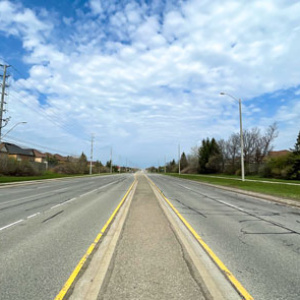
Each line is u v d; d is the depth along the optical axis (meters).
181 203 11.98
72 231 6.30
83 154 84.56
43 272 3.74
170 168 134.38
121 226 6.75
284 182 24.50
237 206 11.16
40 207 10.47
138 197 14.20
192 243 5.31
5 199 13.34
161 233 6.00
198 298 2.96
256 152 52.53
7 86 29.47
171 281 3.41
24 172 37.41
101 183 29.23
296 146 31.91
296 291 3.21
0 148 59.88
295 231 6.54
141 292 3.10
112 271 3.74
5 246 5.05
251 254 4.66
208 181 30.55
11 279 3.51
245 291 3.18
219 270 3.87
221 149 66.00
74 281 3.44
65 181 33.53
